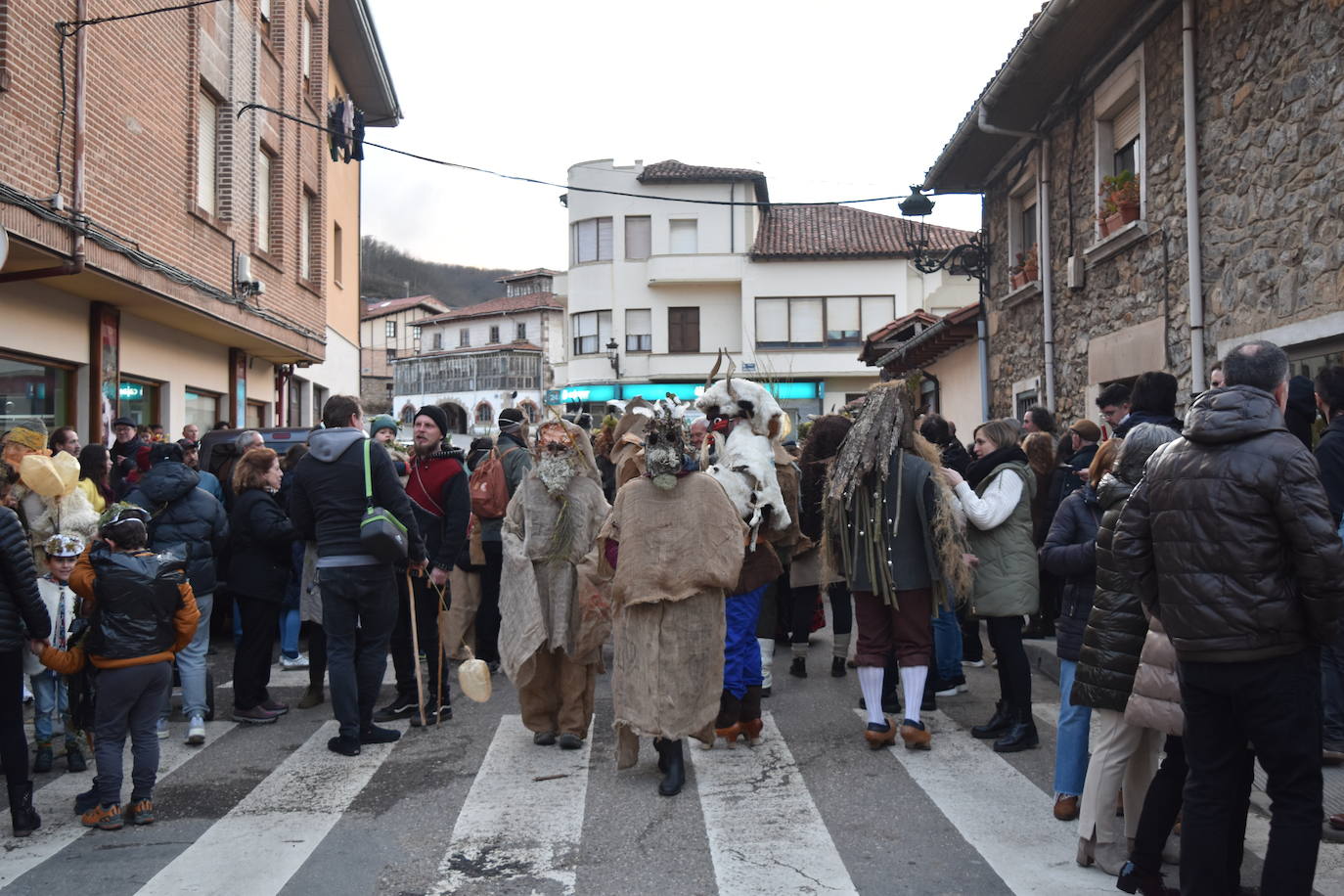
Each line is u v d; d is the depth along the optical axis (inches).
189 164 519.8
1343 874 161.0
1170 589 138.6
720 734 236.4
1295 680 132.6
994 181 606.2
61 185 384.8
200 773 226.5
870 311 1555.1
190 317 529.3
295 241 721.0
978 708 277.0
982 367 631.2
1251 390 137.0
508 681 322.7
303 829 188.5
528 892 160.1
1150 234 393.1
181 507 254.7
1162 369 382.0
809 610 315.3
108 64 428.5
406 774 223.3
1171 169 377.4
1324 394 219.3
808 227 1649.9
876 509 231.5
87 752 241.9
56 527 256.2
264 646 271.1
